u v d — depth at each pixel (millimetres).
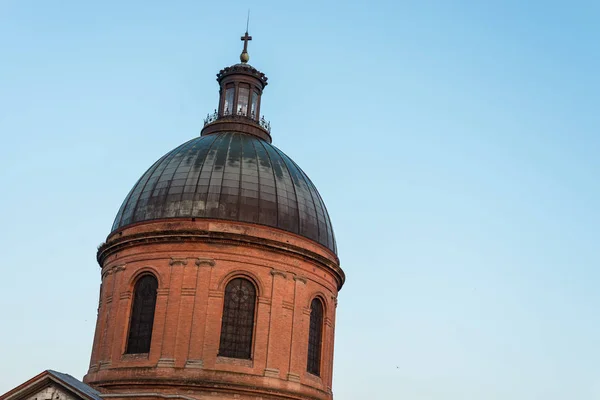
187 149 41875
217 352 36000
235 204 38531
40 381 28750
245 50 47219
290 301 38000
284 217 39188
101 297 39969
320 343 39906
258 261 37688
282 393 36156
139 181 41750
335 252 42188
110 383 36125
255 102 45656
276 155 42500
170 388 35125
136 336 37219
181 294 36688
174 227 37812
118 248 39000
